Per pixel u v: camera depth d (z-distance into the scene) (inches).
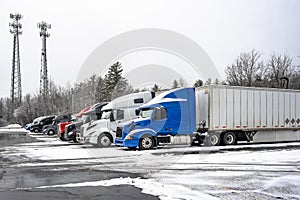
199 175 385.1
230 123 773.9
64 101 1883.6
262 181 349.1
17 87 2970.0
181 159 521.0
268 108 826.8
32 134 1481.3
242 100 791.1
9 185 341.4
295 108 868.6
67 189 320.5
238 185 330.6
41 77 2447.1
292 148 690.2
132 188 320.5
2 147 786.8
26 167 464.8
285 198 280.4
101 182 351.3
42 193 304.8
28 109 2576.3
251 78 2001.7
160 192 302.7
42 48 2463.1
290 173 394.3
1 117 3048.7
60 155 605.3
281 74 1980.8
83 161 521.3
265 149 668.7
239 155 563.8
